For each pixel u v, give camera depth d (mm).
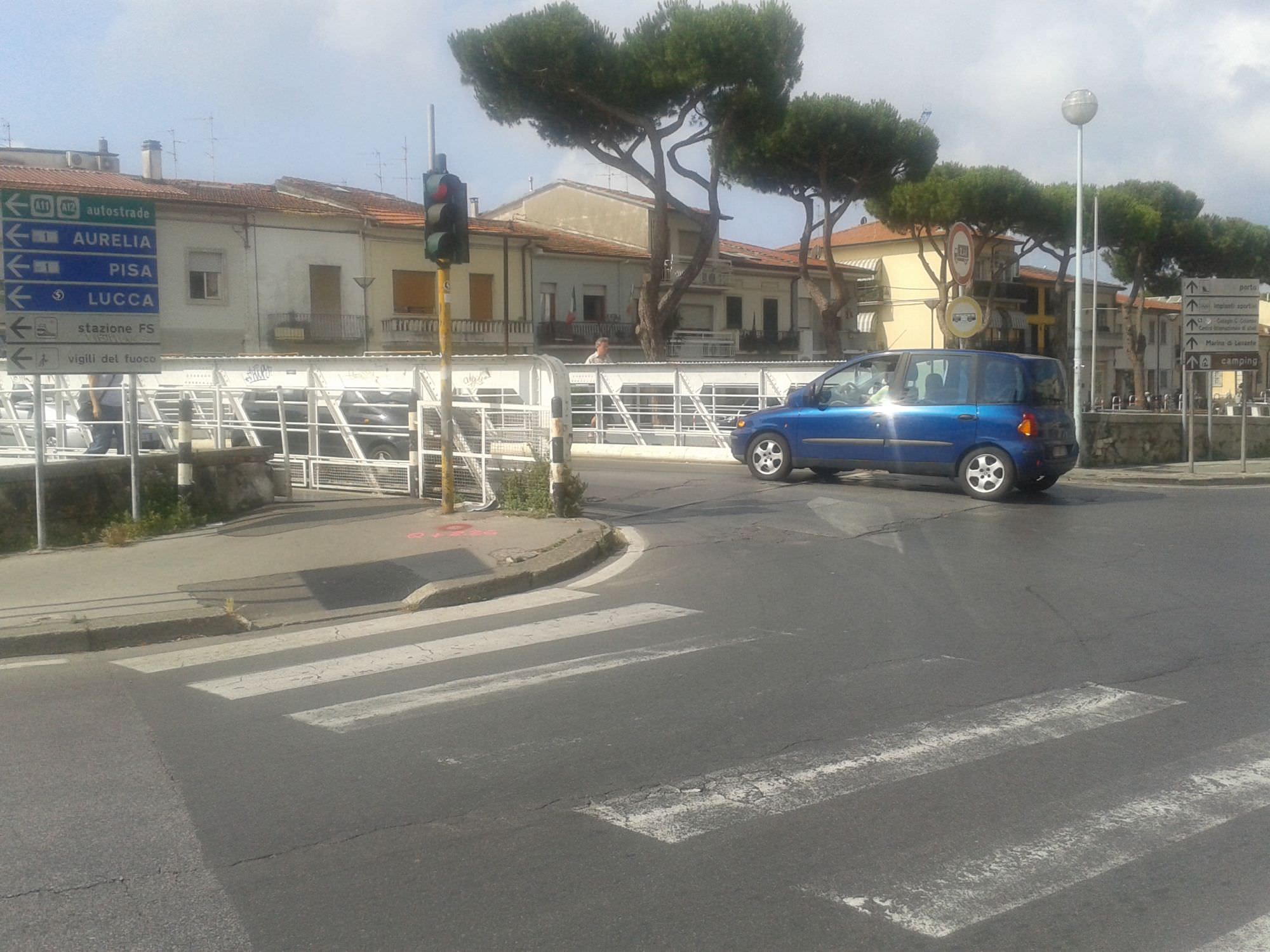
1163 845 4219
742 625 7816
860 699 6055
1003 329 61281
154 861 4184
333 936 3619
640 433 21562
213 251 38062
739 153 36844
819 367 19453
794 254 63250
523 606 8586
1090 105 19031
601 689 6305
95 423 15859
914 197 43000
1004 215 44094
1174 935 3576
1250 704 5941
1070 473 17875
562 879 3996
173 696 6340
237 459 12648
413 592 8789
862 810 4574
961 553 10477
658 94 32281
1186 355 17734
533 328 46688
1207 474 17531
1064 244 49344
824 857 4148
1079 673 6551
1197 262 55688
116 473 11453
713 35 31141
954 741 5391
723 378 20484
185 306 37500
